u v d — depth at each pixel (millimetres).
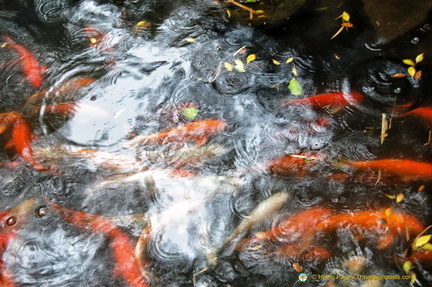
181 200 2201
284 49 2668
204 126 2404
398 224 2084
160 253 2078
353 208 2139
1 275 2055
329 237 2076
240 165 2287
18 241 2129
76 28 2840
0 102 2543
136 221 2158
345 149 2301
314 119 2400
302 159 2283
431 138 2307
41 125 2457
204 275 2027
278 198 2180
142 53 2715
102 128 2439
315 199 2172
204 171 2277
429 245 2020
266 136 2365
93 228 2150
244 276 2020
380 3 2645
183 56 2689
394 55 2574
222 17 2816
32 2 2977
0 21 2889
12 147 2387
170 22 2834
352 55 2607
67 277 2047
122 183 2264
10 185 2275
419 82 2484
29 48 2760
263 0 2787
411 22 2582
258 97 2500
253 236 2102
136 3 2932
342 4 2738
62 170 2312
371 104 2436
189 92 2543
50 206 2215
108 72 2643
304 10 2740
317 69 2582
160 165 2307
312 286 1984
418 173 2203
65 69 2664
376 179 2205
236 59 2654
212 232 2119
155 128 2424
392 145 2297
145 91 2562
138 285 2014
